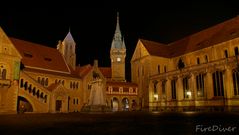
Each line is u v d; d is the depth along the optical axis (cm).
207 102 5275
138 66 8288
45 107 5516
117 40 10881
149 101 7219
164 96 6788
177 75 6272
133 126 1836
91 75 7094
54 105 5691
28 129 1686
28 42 6675
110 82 8075
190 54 6819
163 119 2667
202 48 6334
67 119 2811
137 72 8350
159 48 8212
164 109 6625
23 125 2023
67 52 8362
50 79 6141
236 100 4638
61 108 5962
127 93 8112
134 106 8200
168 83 6594
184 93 6094
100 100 4712
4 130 1627
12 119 2895
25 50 6272
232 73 4841
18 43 6300
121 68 10581
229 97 4788
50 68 6444
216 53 5888
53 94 5709
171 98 6512
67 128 1736
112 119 2758
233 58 4794
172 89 6538
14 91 4922
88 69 7200
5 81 4756
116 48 10719
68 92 6172
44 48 7025
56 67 6688
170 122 2183
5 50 4944
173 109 6294
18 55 5125
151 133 1363
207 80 5338
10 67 4966
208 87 5281
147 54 7731
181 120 2427
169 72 6581
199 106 5497
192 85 5738
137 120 2552
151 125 1902
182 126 1756
